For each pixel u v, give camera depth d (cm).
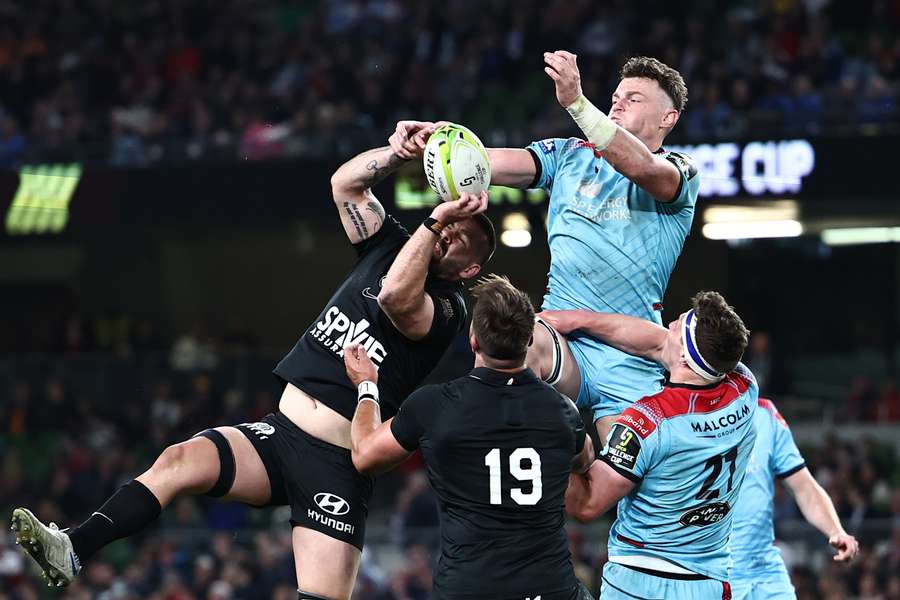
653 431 1811
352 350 1845
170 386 6172
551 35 7012
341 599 1881
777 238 7456
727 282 7562
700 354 1805
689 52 6656
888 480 5272
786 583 2433
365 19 7738
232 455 1867
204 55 7788
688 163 1914
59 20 8181
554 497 1662
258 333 8512
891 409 5891
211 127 7231
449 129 1798
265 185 6731
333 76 7250
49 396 6222
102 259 8519
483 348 1667
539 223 6581
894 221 6719
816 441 5822
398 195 5997
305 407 1927
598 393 1973
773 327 7538
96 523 1733
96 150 7012
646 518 1866
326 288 8444
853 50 6875
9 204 7056
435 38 7456
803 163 5819
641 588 1878
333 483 1900
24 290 8575
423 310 1853
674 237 1961
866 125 5834
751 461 2445
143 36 8012
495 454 1644
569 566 1681
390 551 4722
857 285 7456
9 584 5006
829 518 2425
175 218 6831
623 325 1914
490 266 7694
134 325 7900
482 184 1786
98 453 5919
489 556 1634
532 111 6856
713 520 1880
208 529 5194
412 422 1670
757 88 6275
